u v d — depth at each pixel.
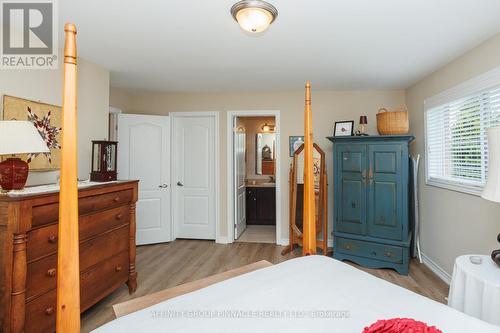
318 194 3.96
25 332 1.62
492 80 2.23
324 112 4.14
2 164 1.71
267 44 2.48
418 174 3.63
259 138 6.04
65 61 0.88
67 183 0.87
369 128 4.07
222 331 0.93
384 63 2.95
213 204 4.37
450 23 2.06
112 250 2.37
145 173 4.09
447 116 2.98
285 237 4.20
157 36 2.32
